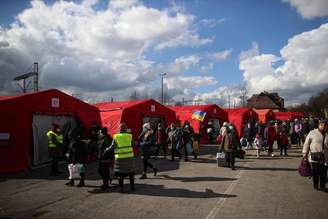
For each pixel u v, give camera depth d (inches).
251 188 370.3
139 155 722.2
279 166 542.0
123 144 354.0
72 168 391.2
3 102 506.0
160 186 386.6
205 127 1030.4
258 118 1300.4
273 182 405.1
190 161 621.3
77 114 628.1
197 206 297.0
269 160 622.5
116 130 721.0
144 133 448.8
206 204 303.3
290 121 1003.9
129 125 751.7
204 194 343.0
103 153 366.6
